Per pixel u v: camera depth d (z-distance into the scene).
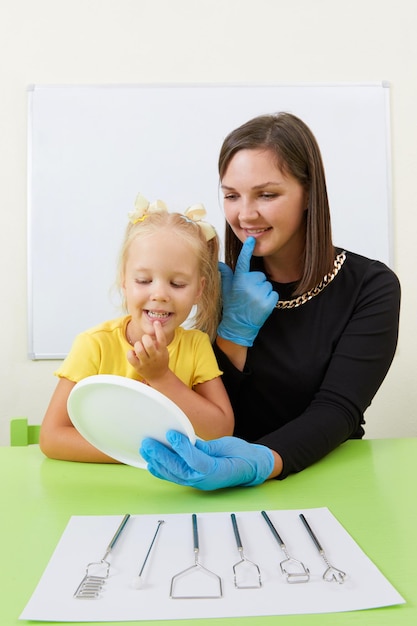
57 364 2.03
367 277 0.99
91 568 0.51
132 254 0.92
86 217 2.03
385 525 0.61
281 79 2.04
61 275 2.03
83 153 2.02
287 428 0.83
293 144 0.91
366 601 0.45
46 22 2.01
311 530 0.57
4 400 2.02
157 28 2.02
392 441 0.95
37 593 0.47
